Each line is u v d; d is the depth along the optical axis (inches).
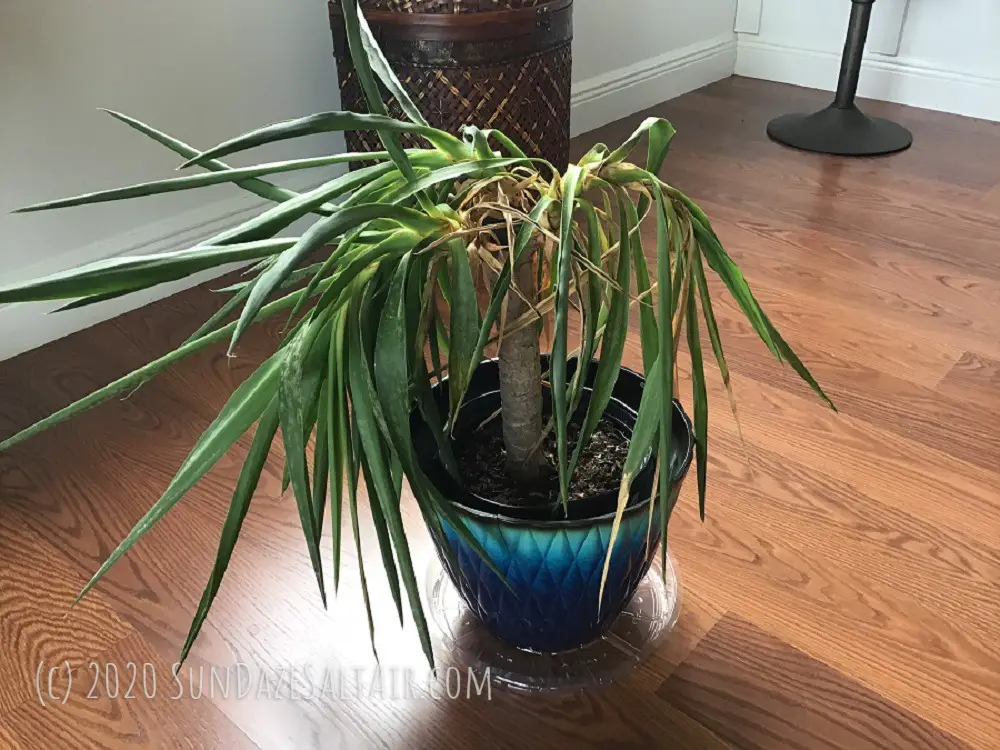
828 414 44.3
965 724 29.5
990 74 82.7
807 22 91.7
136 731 30.1
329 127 19.1
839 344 50.1
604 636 32.9
